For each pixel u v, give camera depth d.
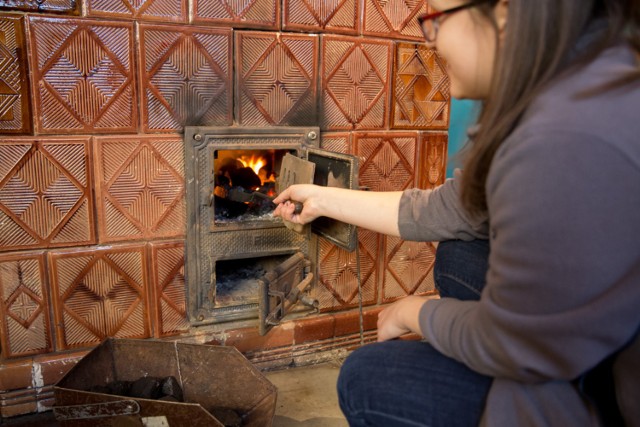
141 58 1.61
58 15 1.51
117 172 1.66
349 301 2.08
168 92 1.67
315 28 1.81
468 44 0.81
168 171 1.72
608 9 0.71
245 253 1.87
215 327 1.89
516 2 0.71
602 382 0.76
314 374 1.97
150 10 1.60
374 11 1.88
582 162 0.65
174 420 1.35
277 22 1.75
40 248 1.63
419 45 1.99
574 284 0.67
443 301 0.91
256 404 1.54
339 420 1.69
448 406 0.88
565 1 0.68
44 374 1.68
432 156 2.12
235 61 1.72
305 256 1.95
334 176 1.59
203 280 1.83
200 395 1.62
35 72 1.52
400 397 0.91
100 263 1.70
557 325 0.68
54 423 1.66
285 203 1.47
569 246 0.66
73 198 1.63
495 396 0.80
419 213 1.23
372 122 1.98
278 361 1.98
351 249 1.52
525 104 0.72
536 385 0.77
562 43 0.69
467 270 1.12
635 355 0.70
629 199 0.64
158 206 1.73
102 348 1.60
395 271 2.15
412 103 2.03
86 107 1.59
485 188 0.81
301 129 1.84
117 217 1.69
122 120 1.63
